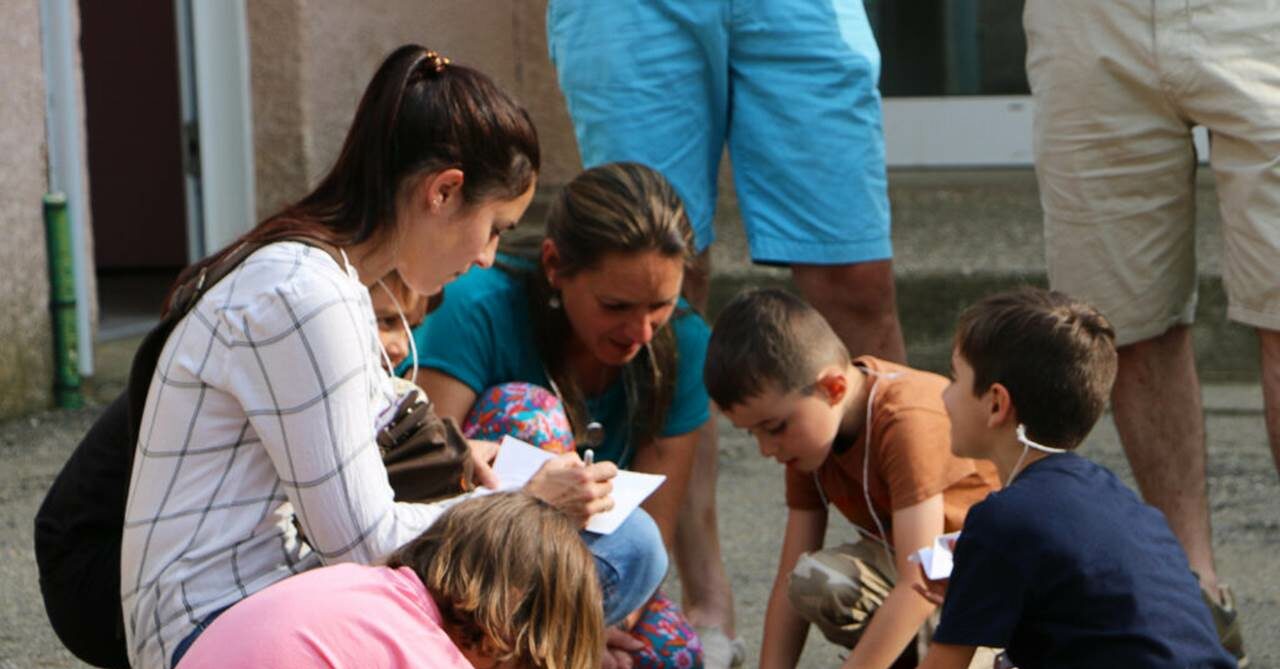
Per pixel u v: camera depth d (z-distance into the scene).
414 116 5.33
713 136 8.49
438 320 6.88
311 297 5.06
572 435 6.93
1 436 11.57
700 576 7.80
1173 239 8.14
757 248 8.43
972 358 6.01
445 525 4.94
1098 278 8.20
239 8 14.09
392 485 5.57
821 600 6.85
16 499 10.13
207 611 5.12
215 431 5.17
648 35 8.23
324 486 5.08
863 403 6.76
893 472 6.60
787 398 6.50
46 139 12.19
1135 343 8.21
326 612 4.66
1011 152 15.25
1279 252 7.81
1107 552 5.47
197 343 5.14
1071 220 8.25
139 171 18.09
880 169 8.43
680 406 7.19
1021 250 13.45
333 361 5.07
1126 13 7.94
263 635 4.61
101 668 6.21
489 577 4.79
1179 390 8.23
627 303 6.53
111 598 5.59
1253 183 7.84
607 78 8.30
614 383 7.20
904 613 6.50
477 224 5.47
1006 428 5.96
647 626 6.70
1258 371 12.95
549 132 15.19
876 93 8.41
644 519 6.32
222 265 5.23
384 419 5.55
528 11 15.04
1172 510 8.16
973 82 15.33
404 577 4.84
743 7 8.23
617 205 6.50
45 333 12.26
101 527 5.64
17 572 8.86
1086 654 5.44
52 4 12.41
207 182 14.37
